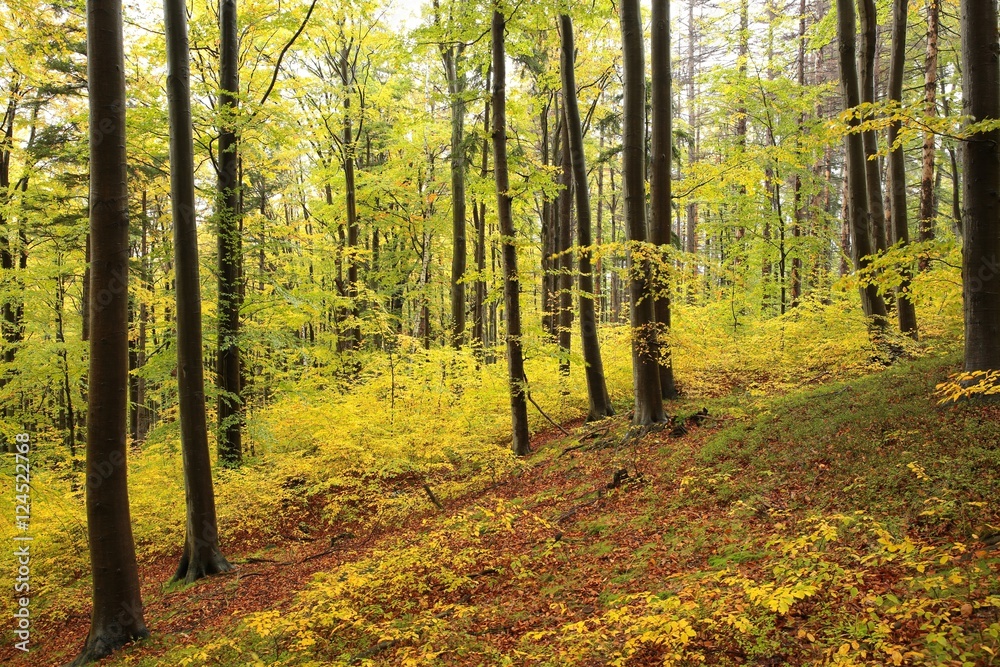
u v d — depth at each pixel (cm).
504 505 867
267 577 892
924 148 1380
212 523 928
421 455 1205
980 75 632
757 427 860
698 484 761
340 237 2188
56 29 1139
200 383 907
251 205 2169
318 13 1493
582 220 1276
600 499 834
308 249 1465
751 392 1123
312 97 1794
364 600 625
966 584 367
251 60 1502
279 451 1414
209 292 1271
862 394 827
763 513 626
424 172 2191
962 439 579
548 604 560
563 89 1252
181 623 739
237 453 1277
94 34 649
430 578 691
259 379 1550
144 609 814
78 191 1761
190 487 913
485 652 476
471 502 1048
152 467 1166
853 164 1167
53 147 1548
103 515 678
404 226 2192
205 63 1353
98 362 663
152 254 1149
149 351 1409
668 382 1230
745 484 706
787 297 2178
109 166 656
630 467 902
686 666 379
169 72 859
